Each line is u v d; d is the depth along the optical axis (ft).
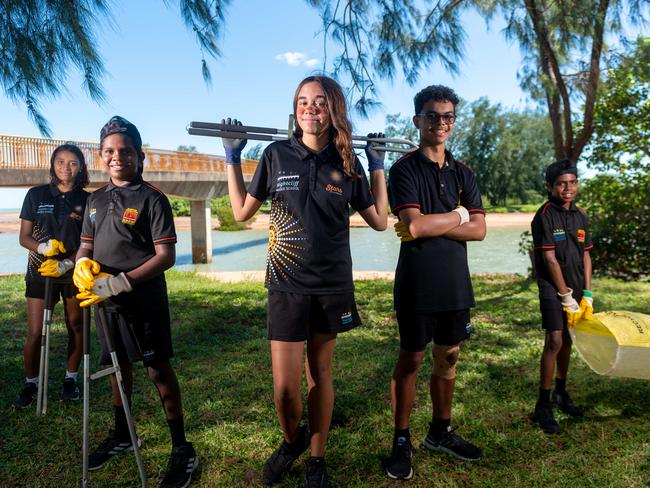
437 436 9.13
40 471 8.48
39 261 10.95
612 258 33.50
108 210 7.95
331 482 8.20
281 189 7.61
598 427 10.00
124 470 8.45
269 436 9.59
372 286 29.73
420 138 8.75
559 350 10.72
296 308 7.52
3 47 12.23
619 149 33.19
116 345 8.04
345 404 11.25
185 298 24.75
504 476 8.34
